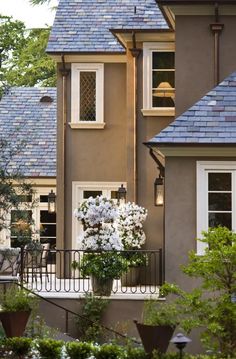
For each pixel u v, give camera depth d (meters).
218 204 19.84
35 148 29.98
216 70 21.48
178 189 19.88
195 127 19.75
